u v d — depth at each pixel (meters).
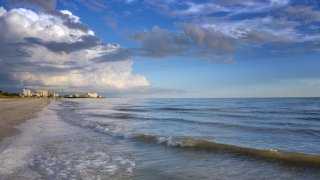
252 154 11.84
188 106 69.62
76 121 26.59
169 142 14.51
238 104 78.19
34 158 10.97
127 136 16.94
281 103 76.81
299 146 14.18
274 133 19.08
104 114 39.62
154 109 56.19
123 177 8.72
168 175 9.00
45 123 24.22
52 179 8.30
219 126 23.48
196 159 11.20
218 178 8.69
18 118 27.97
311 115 35.66
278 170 9.50
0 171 9.04
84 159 11.12
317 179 8.49
